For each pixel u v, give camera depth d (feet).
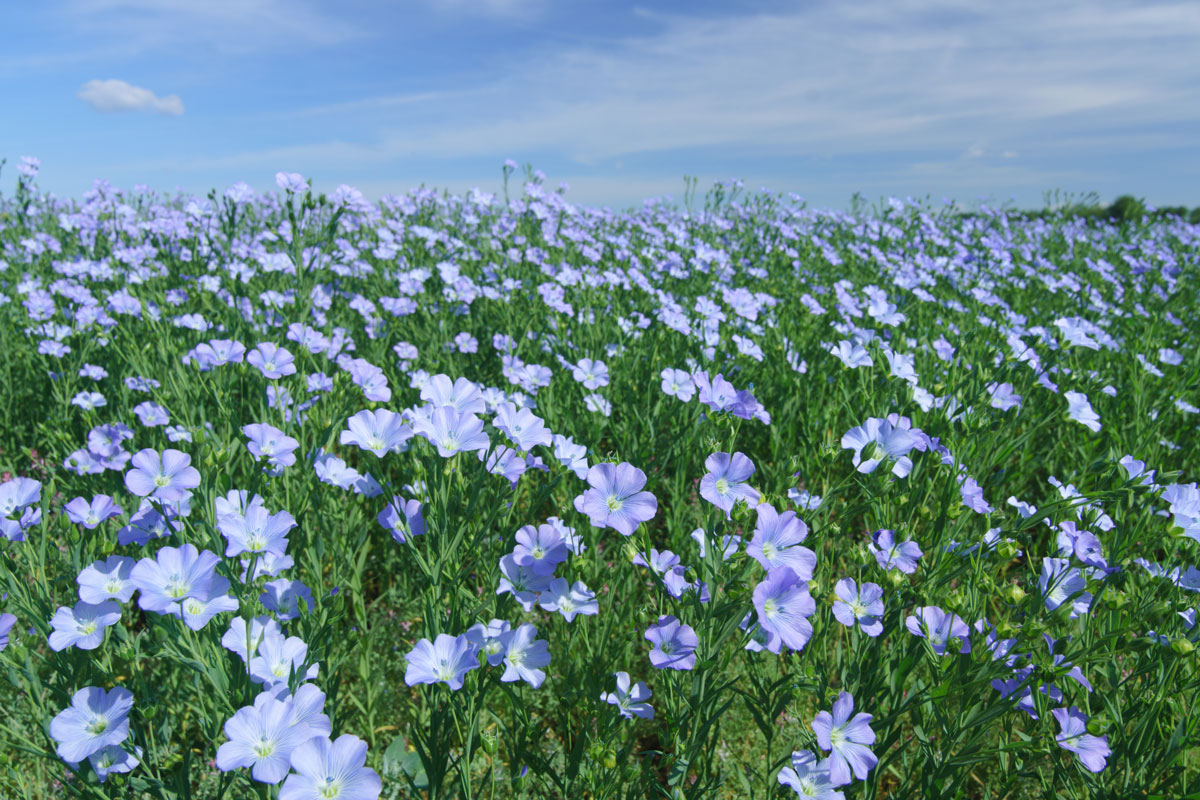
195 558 0.77
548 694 1.22
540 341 2.20
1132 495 1.17
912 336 2.57
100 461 1.31
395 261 3.21
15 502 0.98
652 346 1.99
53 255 3.16
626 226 4.86
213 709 0.88
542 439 1.00
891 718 0.84
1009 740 0.91
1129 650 0.84
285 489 1.23
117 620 0.81
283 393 1.35
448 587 0.90
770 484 1.55
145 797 0.82
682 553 1.31
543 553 0.97
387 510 0.97
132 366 1.74
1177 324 3.07
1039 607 0.88
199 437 0.88
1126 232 5.59
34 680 0.82
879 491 1.01
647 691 0.97
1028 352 1.81
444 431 0.89
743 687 1.19
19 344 2.20
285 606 0.97
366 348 2.33
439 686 0.85
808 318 2.43
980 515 1.36
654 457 1.52
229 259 2.67
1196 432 2.10
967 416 1.26
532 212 3.86
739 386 1.90
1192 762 1.08
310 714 0.72
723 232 4.68
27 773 1.04
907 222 5.02
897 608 0.89
